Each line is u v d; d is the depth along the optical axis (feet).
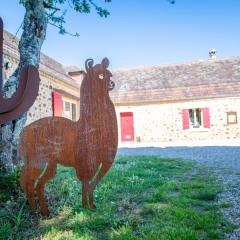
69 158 11.02
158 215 10.95
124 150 42.78
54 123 10.94
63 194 13.60
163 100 62.75
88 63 11.32
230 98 60.18
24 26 15.29
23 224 10.34
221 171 20.74
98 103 11.29
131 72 73.41
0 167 13.58
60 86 48.73
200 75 66.85
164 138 63.05
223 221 10.20
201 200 13.15
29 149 10.72
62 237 9.19
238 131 59.93
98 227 10.12
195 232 9.12
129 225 10.07
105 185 15.35
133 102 63.98
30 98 9.02
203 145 47.06
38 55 15.33
